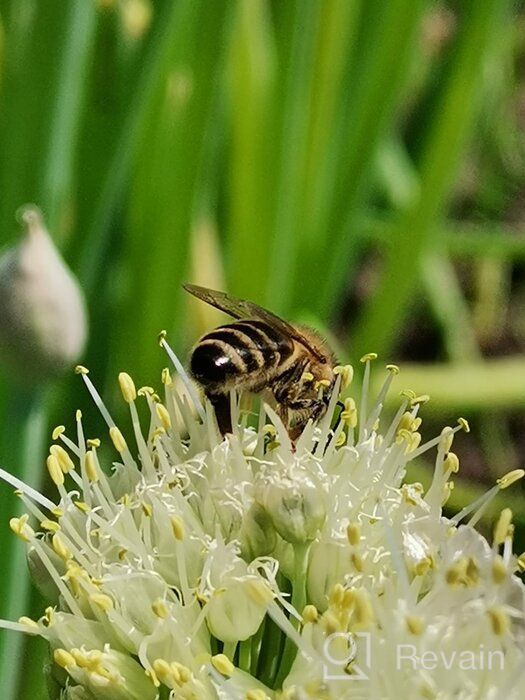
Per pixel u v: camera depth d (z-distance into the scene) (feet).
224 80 0.37
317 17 0.39
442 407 0.44
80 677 0.20
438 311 0.53
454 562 0.20
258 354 0.25
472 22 0.41
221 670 0.20
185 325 0.40
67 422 0.37
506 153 0.60
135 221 0.38
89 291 0.37
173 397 0.23
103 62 0.35
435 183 0.42
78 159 0.35
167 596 0.21
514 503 0.40
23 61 0.32
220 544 0.21
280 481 0.21
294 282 0.41
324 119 0.40
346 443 0.23
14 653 0.28
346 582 0.21
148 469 0.22
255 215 0.40
